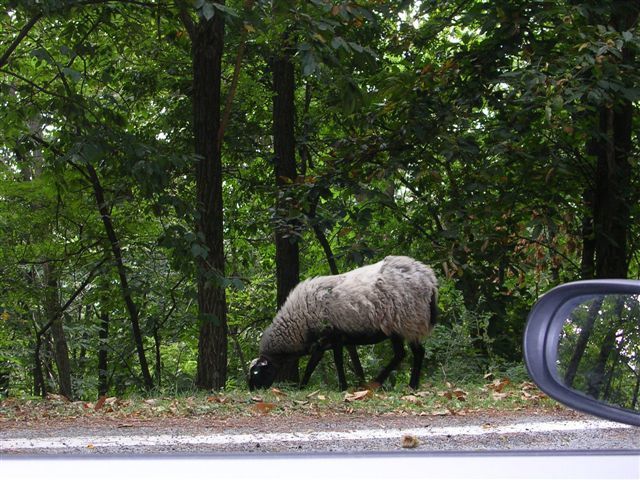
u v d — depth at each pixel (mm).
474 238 11117
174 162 9758
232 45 12930
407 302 9305
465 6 11961
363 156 11602
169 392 9109
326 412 6516
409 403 6973
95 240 14289
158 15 10547
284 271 14281
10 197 13438
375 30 12352
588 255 12703
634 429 4949
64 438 5023
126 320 16875
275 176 14836
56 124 11312
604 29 9172
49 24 11680
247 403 7242
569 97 9234
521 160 10664
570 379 1642
